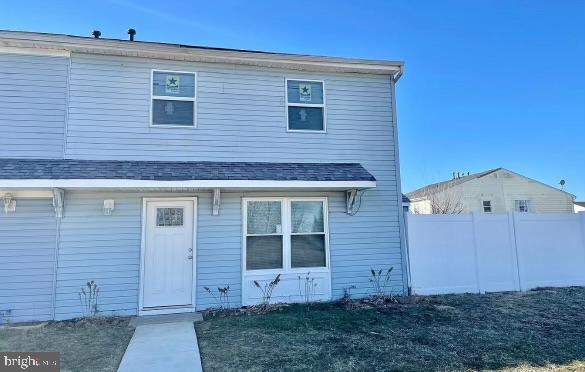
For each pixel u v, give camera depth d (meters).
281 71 8.96
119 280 7.61
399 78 9.59
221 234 8.20
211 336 5.94
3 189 6.71
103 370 4.57
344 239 8.83
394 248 9.05
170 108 8.23
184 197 8.12
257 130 8.62
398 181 9.30
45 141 7.55
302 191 8.72
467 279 9.24
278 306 7.88
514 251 9.57
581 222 10.05
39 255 7.32
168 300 7.83
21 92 7.59
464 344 5.41
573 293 8.94
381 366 4.58
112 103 7.93
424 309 7.59
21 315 7.13
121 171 7.18
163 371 4.51
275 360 4.82
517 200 24.72
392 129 9.46
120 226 7.73
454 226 9.38
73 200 7.56
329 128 9.07
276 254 8.47
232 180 7.45
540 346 5.29
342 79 9.32
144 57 8.18
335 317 7.02
